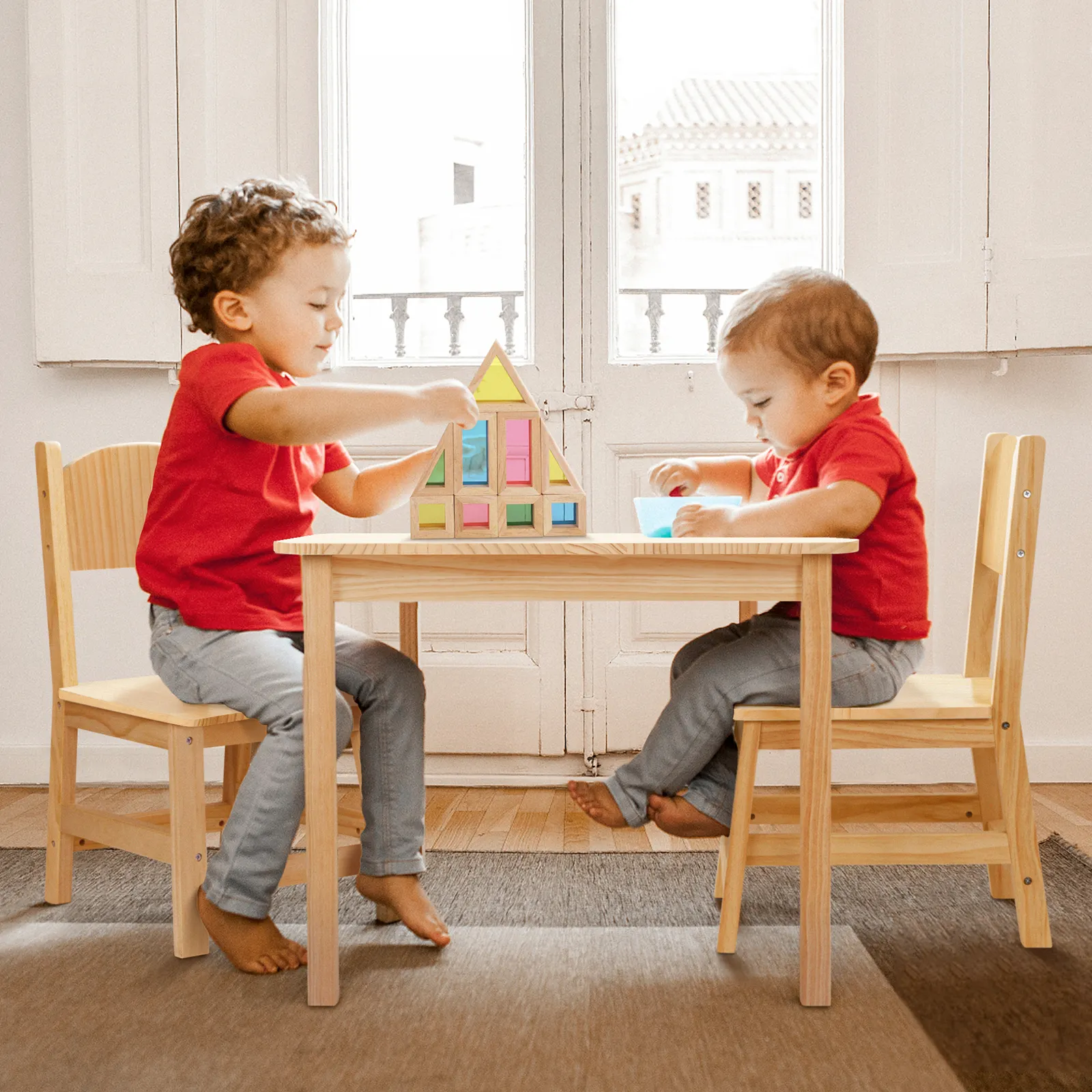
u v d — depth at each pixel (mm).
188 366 1403
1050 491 2182
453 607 2256
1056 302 2043
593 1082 985
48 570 1520
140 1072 1010
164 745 1326
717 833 1357
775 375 1427
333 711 1155
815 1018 1121
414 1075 1000
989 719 1290
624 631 2250
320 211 1495
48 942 1356
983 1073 1001
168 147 2137
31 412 2246
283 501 1451
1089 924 1396
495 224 2420
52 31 2123
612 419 2223
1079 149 2041
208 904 1259
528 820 1967
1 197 2240
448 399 1166
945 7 2076
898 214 2102
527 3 2203
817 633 1133
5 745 2275
